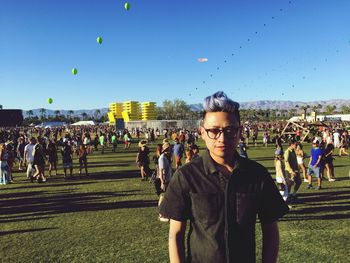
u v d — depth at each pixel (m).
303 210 9.57
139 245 7.04
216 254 1.87
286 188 10.40
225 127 1.94
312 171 12.77
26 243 7.36
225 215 1.89
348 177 15.24
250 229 1.93
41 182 15.86
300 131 40.16
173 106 155.50
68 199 11.86
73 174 18.41
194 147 11.38
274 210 2.00
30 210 10.42
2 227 8.65
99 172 18.94
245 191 1.93
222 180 1.94
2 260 6.41
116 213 9.73
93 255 6.54
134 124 84.00
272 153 27.86
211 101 1.95
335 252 6.39
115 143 34.38
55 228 8.42
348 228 7.84
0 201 11.85
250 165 2.01
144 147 15.84
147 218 9.12
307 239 7.15
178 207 1.96
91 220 9.07
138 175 17.45
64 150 16.70
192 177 1.96
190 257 1.96
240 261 1.89
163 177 9.42
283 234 7.54
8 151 16.12
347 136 31.19
